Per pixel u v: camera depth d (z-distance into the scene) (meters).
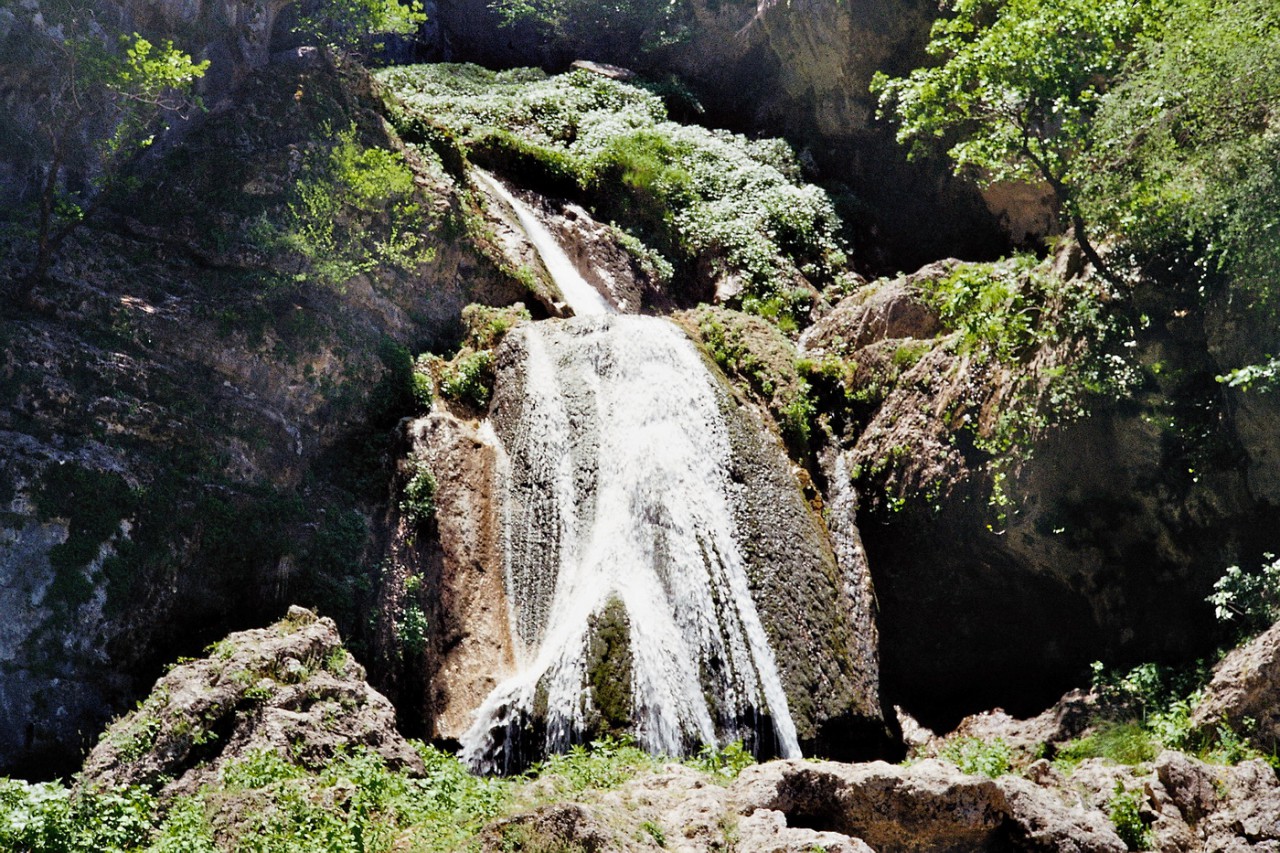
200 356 20.42
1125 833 14.81
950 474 23.83
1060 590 23.17
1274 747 17.39
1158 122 21.09
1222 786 15.58
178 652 18.61
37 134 21.80
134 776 14.63
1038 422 22.31
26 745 16.86
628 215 32.19
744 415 24.08
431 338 24.81
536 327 24.73
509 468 22.73
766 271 31.19
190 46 24.55
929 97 24.81
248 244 21.89
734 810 13.70
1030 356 23.03
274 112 23.77
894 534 24.62
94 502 18.09
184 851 12.53
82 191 22.05
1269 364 18.83
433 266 25.08
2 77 21.38
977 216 32.97
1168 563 21.42
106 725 17.19
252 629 18.73
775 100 37.72
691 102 38.25
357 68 26.06
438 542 21.02
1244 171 19.55
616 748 17.94
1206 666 19.89
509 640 20.84
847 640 22.25
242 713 15.46
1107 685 20.77
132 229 21.47
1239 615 19.78
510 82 38.00
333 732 15.74
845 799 14.24
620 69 39.09
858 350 26.73
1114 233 22.44
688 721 19.16
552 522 21.95
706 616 20.56
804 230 33.06
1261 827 14.73
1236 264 19.80
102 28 22.89
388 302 23.94
